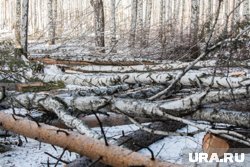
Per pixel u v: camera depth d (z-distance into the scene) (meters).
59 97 4.62
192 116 3.89
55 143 3.88
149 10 19.50
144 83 5.39
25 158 4.85
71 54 11.58
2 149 5.12
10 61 7.53
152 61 9.31
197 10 13.14
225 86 4.58
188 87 4.93
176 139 5.28
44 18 38.75
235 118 3.65
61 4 28.45
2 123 4.47
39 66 7.93
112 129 5.68
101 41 15.02
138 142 4.70
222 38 4.50
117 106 4.15
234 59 6.33
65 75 6.62
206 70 6.05
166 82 5.01
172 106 3.85
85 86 6.50
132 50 11.50
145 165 3.19
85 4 39.38
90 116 5.39
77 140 3.65
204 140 4.18
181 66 6.96
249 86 3.81
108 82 5.85
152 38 12.99
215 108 3.84
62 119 4.37
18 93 5.16
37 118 4.96
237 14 15.30
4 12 42.94
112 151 3.40
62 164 4.60
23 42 10.88
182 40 11.45
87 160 3.91
